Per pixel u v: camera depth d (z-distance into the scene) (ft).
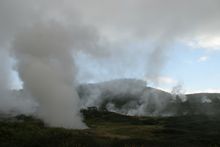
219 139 165.17
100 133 185.88
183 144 145.89
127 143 135.54
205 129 232.53
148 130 224.53
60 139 128.88
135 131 217.36
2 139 125.90
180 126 260.83
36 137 130.93
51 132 148.66
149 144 137.39
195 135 190.39
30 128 158.71
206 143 153.07
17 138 128.88
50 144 117.39
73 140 127.34
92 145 123.13
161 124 305.94
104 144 129.39
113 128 241.76
